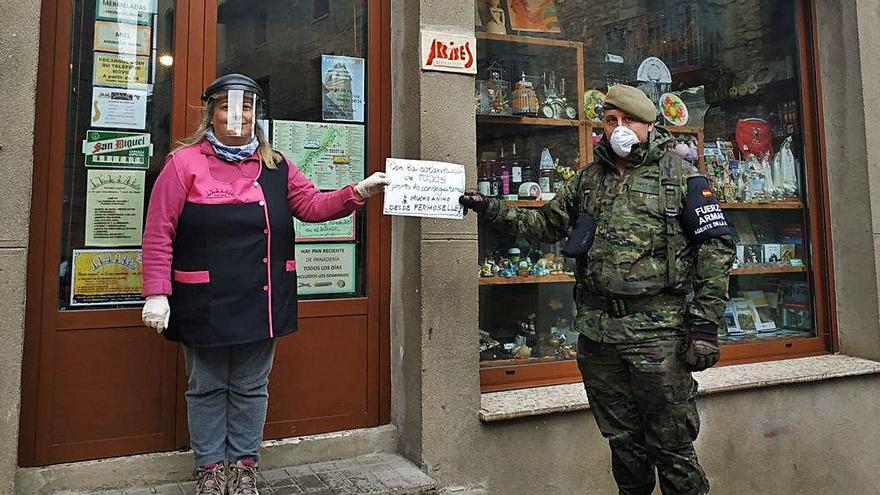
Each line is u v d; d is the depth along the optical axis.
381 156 3.40
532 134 3.96
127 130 2.91
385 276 3.37
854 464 4.04
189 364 2.49
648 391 2.50
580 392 3.51
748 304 4.41
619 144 2.55
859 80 4.25
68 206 2.80
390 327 3.37
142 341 2.88
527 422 3.25
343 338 3.27
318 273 3.26
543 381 3.66
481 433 3.16
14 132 2.51
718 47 4.70
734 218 4.50
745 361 4.15
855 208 4.29
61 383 2.74
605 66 4.30
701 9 4.66
